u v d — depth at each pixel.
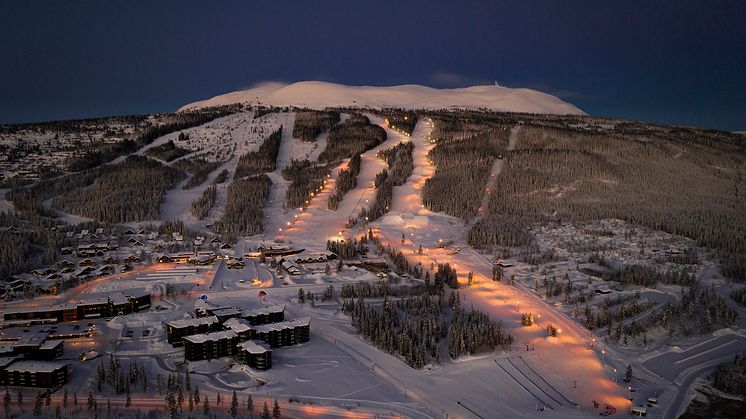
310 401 179.88
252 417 169.12
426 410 178.62
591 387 198.75
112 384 182.62
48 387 180.50
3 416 164.88
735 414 184.62
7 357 193.38
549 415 180.50
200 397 179.88
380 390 188.50
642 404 188.62
